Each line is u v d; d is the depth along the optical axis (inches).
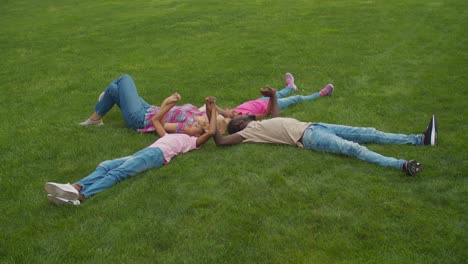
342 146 207.9
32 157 224.2
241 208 172.6
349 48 406.0
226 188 188.1
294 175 196.2
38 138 246.8
